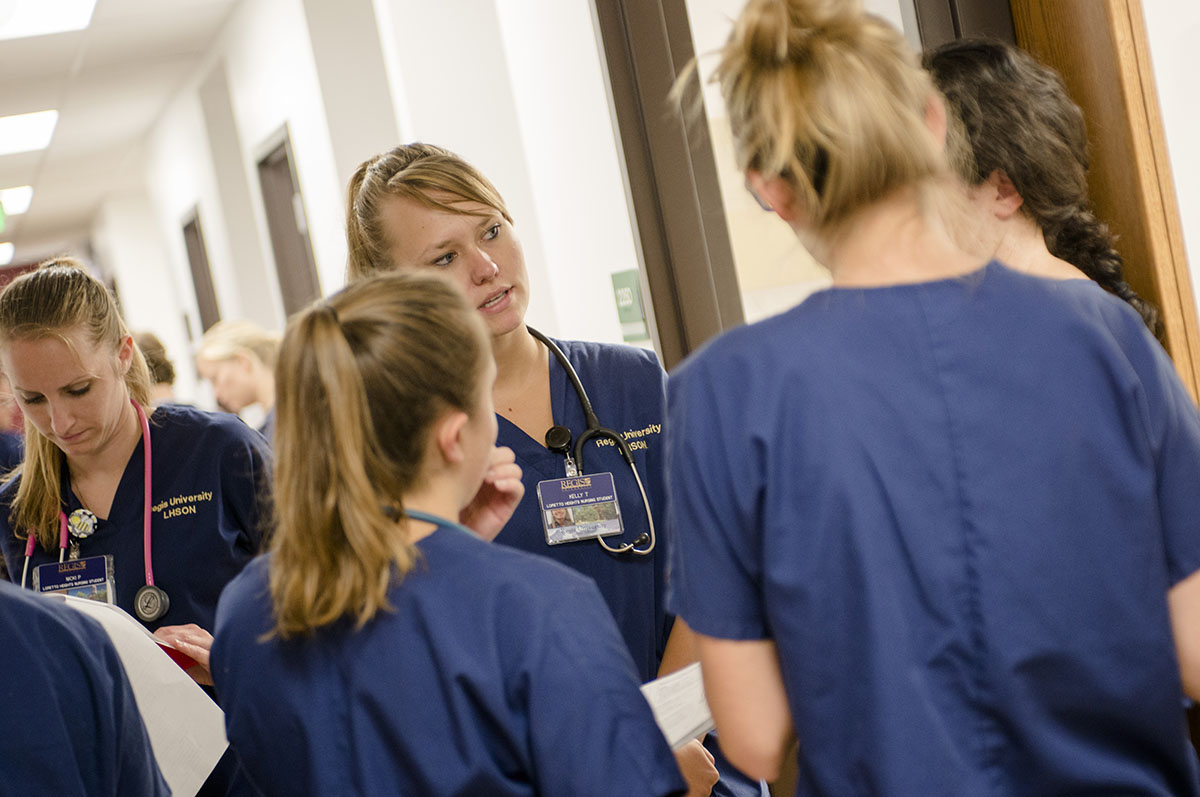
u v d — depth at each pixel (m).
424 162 1.55
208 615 1.87
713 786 1.58
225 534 1.88
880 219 0.95
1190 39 1.62
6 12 4.90
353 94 4.52
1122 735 0.93
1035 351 0.93
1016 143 1.37
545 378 1.63
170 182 8.10
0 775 1.07
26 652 1.11
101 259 12.68
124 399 1.88
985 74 1.39
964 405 0.92
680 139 2.61
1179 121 1.63
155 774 1.28
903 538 0.91
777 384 0.94
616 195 2.95
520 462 1.57
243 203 6.53
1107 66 1.62
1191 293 1.64
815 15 0.94
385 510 1.06
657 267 2.65
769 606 0.95
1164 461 0.97
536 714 1.00
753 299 2.56
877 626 0.90
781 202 0.98
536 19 3.19
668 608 1.05
